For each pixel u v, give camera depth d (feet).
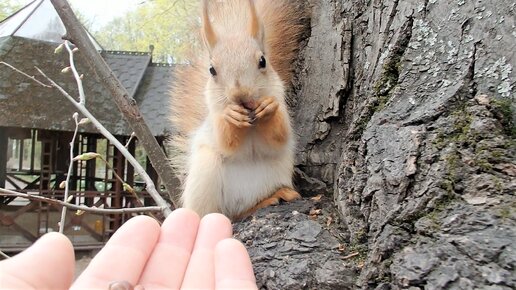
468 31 0.67
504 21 0.64
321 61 0.94
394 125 0.66
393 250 0.55
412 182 0.59
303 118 0.97
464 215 0.51
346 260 0.63
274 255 0.66
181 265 0.63
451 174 0.56
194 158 0.96
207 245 0.66
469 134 0.59
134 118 0.96
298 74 1.02
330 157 0.89
